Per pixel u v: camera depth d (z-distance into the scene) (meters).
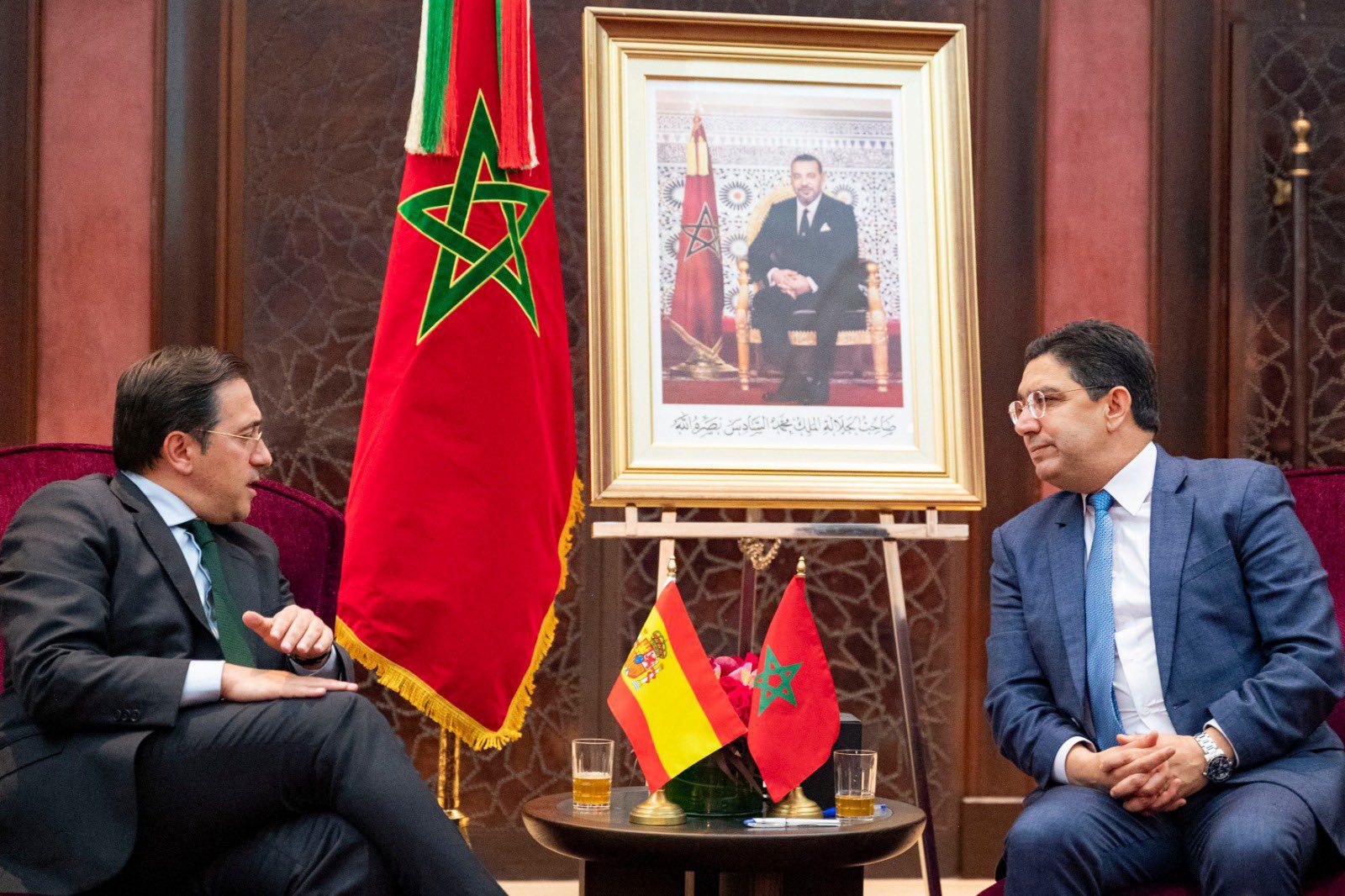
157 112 3.27
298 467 3.36
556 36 3.45
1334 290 3.51
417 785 1.88
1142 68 3.49
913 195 2.53
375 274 3.40
